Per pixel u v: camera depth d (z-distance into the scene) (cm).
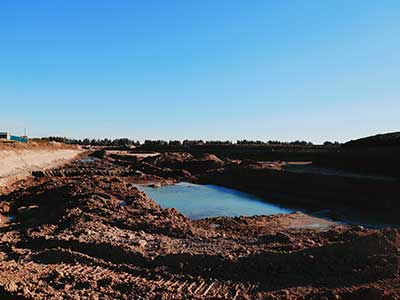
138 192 2280
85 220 1591
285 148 7731
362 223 1892
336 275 956
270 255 1038
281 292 884
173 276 994
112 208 1798
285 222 1881
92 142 16350
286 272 988
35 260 1152
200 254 1084
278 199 2731
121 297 891
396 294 833
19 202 2252
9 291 884
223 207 2466
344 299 838
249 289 920
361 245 1032
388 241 1049
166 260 1076
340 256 1016
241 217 1947
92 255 1178
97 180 2612
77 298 871
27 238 1405
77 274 1009
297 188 2970
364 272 949
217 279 977
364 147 4906
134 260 1109
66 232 1416
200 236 1390
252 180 3431
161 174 4247
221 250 1165
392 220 1959
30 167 4803
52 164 5659
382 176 3152
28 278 988
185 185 3534
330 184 2845
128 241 1267
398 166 3316
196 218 2125
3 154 4653
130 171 4169
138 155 7638
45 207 1997
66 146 10306
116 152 9056
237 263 1026
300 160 5816
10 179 3234
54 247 1263
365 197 2442
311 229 1708
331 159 4350
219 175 3850
